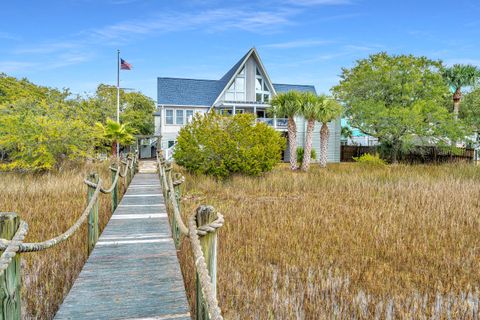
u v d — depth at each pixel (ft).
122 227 20.03
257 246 19.02
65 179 40.73
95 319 9.53
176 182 22.21
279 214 26.84
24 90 99.66
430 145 83.35
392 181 45.14
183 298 10.93
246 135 45.98
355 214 26.86
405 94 76.95
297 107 61.16
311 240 20.31
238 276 14.99
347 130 97.14
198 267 6.12
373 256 17.95
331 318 11.89
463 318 11.91
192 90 90.12
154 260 14.32
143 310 10.11
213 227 7.38
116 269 13.25
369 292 13.87
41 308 11.64
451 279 15.11
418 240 20.27
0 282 6.43
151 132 122.72
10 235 7.01
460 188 38.29
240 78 90.74
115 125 70.90
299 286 14.30
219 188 41.65
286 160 88.99
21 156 45.85
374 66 85.71
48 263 15.17
